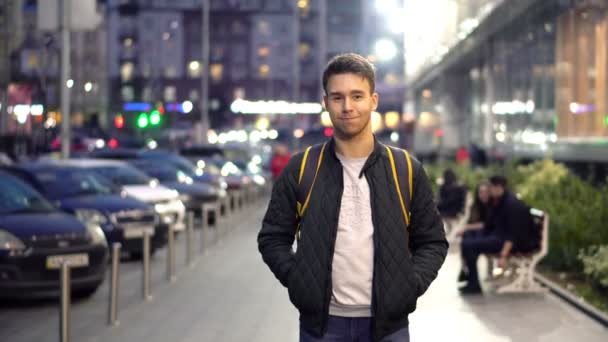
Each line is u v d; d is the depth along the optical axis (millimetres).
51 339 10359
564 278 14430
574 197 17484
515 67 32906
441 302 12680
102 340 10148
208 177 30766
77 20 21156
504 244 13266
